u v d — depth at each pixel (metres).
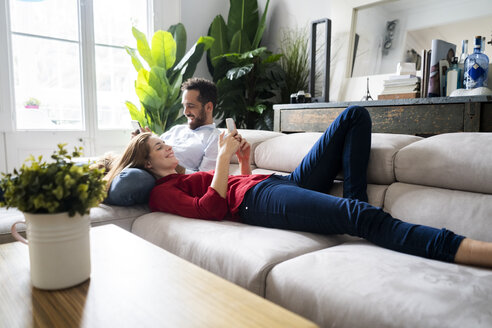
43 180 0.67
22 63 2.98
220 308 0.62
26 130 3.00
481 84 1.99
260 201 1.29
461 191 1.23
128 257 0.86
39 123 3.09
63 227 0.70
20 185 0.66
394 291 0.74
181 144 2.07
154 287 0.70
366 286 0.77
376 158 1.43
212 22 3.57
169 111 3.29
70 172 0.68
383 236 1.04
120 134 3.48
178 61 3.50
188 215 1.34
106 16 3.36
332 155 1.44
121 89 3.49
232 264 1.01
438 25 2.39
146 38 3.27
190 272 0.78
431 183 1.30
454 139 1.30
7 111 2.90
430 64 2.11
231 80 3.40
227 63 3.51
